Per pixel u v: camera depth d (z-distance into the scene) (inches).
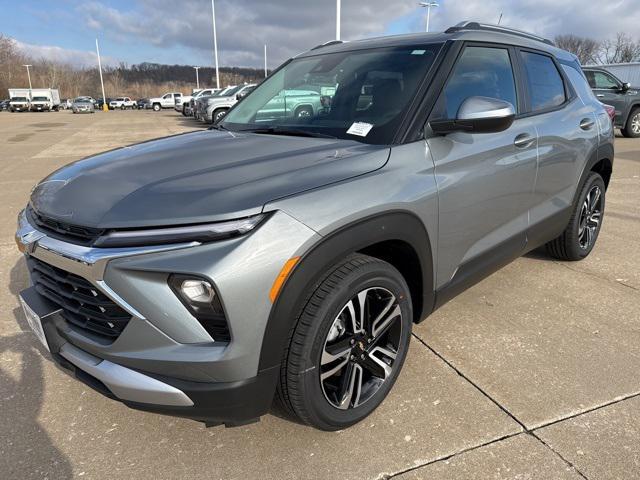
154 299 66.2
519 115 121.3
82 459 81.9
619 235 196.9
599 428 87.2
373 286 82.0
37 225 80.7
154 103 2182.6
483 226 108.4
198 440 85.9
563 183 139.3
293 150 89.7
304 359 74.5
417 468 79.0
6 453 83.1
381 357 90.7
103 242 68.5
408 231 86.0
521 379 101.4
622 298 138.7
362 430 87.5
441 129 93.0
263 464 80.4
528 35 141.3
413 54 107.4
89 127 894.4
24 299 84.6
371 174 82.2
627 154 425.7
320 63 123.3
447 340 116.4
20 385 101.5
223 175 77.9
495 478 76.9
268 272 67.3
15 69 3718.0
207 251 65.6
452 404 93.8
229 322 66.1
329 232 72.8
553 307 133.3
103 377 71.4
